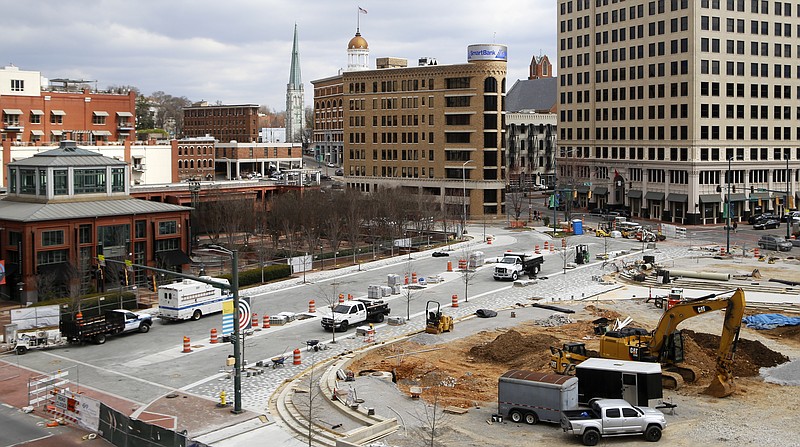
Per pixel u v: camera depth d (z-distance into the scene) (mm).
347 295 78062
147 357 56781
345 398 44969
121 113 152750
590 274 89938
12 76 140375
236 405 43781
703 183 136875
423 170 157750
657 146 143375
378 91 163875
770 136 142625
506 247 112250
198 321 68688
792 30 144250
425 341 60000
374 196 128250
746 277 84812
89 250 82562
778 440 38188
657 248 108938
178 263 88938
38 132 141375
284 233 118312
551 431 40125
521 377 41875
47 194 84812
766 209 143500
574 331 62438
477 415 42719
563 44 165500
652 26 143250
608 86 154500
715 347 56500
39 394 46781
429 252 107562
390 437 39156
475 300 76188
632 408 38625
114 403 46094
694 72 134875
